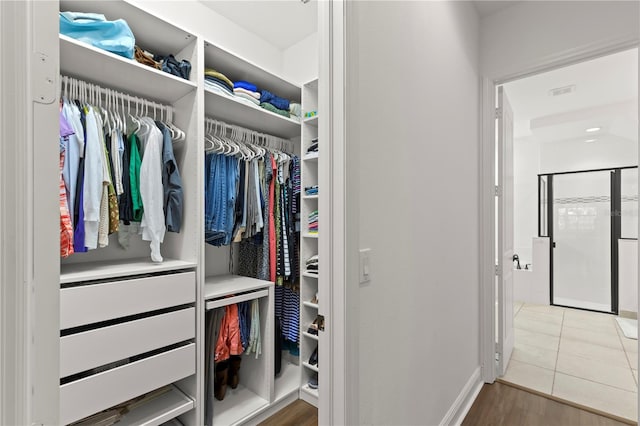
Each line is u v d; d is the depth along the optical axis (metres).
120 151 1.47
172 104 1.80
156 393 1.62
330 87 0.94
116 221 1.44
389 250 1.15
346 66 0.92
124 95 1.58
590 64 2.78
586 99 3.55
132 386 1.33
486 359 2.21
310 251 2.15
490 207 2.22
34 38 0.40
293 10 2.20
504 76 2.17
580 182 4.65
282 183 2.21
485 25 2.25
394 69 1.18
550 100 3.58
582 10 1.88
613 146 4.41
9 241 0.37
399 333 1.21
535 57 2.04
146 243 1.87
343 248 0.91
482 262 2.23
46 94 0.41
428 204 1.47
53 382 0.41
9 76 0.37
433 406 1.50
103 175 1.37
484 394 2.06
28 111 0.39
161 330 1.43
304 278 2.12
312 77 2.49
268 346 1.93
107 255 1.72
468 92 2.02
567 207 4.75
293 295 2.30
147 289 1.39
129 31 1.40
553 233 4.86
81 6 1.39
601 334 3.20
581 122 3.92
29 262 0.39
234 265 2.37
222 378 1.92
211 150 1.84
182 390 1.67
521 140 5.29
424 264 1.43
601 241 4.42
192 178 1.65
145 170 1.51
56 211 0.42
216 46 1.73
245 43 2.40
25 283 0.39
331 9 0.94
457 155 1.83
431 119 1.50
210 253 2.22
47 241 0.41
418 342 1.37
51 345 0.41
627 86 3.19
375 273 1.06
